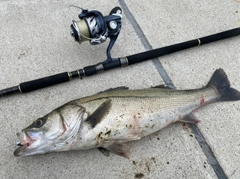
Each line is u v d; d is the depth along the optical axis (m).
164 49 0.56
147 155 0.46
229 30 0.61
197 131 0.49
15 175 0.43
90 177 0.43
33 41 0.59
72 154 0.45
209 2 0.71
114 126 0.42
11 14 0.63
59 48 0.58
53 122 0.40
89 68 0.52
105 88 0.53
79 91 0.52
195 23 0.66
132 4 0.68
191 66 0.58
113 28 0.48
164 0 0.70
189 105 0.48
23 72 0.54
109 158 0.45
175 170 0.45
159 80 0.56
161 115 0.45
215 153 0.48
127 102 0.44
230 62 0.60
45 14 0.63
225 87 0.52
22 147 0.39
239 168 0.46
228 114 0.52
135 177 0.44
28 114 0.49
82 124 0.41
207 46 0.62
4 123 0.47
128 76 0.55
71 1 0.66
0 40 0.58
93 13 0.47
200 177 0.45
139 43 0.61
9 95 0.49
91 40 0.47
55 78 0.50
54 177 0.43
